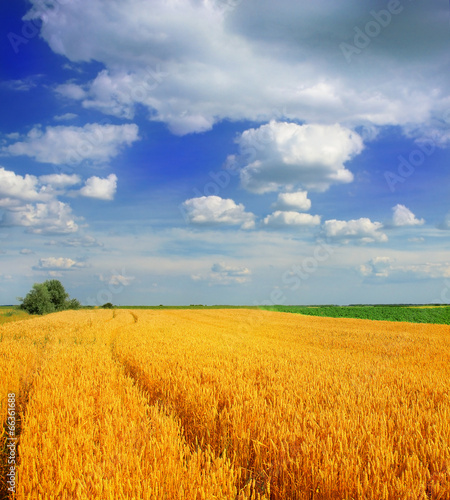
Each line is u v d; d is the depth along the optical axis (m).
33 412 5.52
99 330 24.38
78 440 4.33
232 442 4.70
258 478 3.92
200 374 8.27
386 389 7.45
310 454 3.88
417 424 4.83
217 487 3.35
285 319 48.75
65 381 7.71
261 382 7.82
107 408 5.71
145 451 4.10
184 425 5.71
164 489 3.41
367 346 19.00
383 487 3.19
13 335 22.06
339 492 3.38
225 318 50.31
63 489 3.35
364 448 4.17
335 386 7.43
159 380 8.01
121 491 3.15
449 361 13.72
